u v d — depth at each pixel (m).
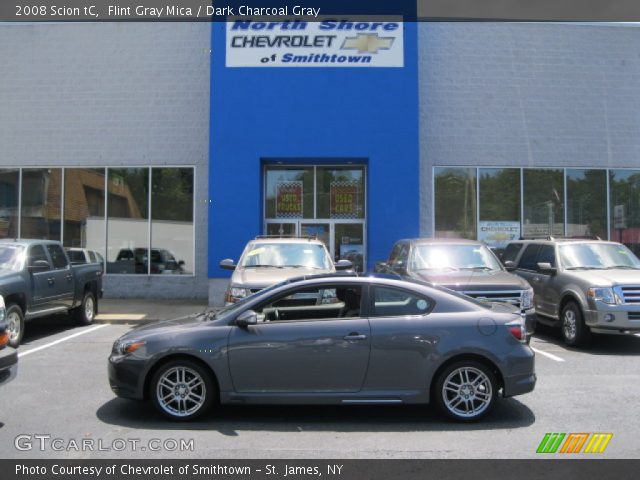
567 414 6.05
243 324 5.80
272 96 15.31
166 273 16.77
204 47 16.98
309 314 5.98
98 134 16.97
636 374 7.83
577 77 16.86
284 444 5.18
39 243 10.77
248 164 15.26
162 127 16.88
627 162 16.86
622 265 10.48
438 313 5.91
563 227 16.69
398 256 11.21
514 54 16.78
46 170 17.03
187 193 16.83
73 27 17.09
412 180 15.20
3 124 17.09
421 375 5.74
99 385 7.25
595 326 9.26
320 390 5.75
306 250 10.69
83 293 12.27
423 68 16.70
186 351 5.74
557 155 16.72
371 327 5.79
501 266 10.13
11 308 9.38
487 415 5.98
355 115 15.24
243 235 15.19
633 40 17.06
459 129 16.64
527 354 5.85
